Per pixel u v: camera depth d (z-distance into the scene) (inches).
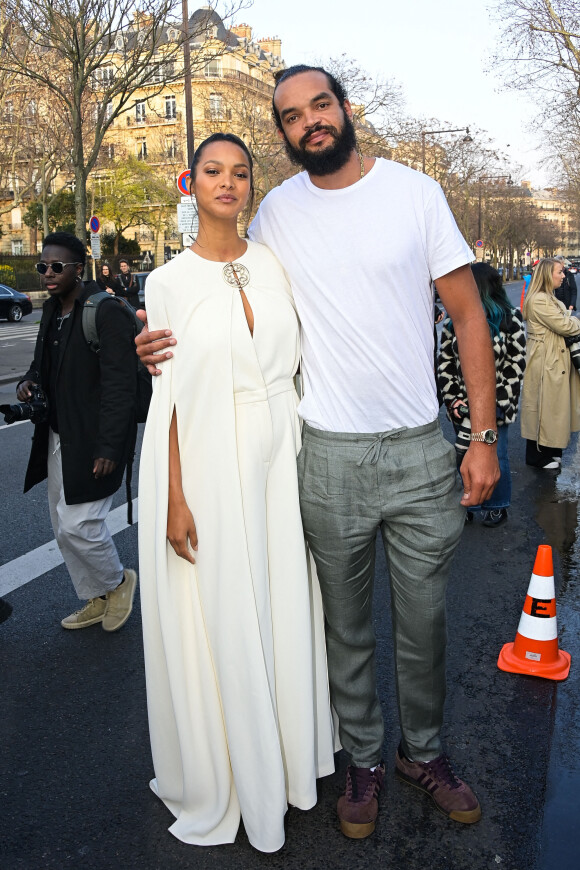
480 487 89.1
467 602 165.5
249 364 88.7
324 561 93.4
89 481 138.9
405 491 89.4
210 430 88.8
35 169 1646.2
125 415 136.2
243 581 88.4
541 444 270.7
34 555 192.4
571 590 171.6
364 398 88.8
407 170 87.4
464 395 201.0
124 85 597.6
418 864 90.4
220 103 1489.9
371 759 98.7
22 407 135.5
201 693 92.8
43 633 152.1
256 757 89.1
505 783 105.7
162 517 89.4
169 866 90.9
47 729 120.3
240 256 91.0
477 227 2544.3
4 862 92.1
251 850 93.1
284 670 93.4
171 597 91.3
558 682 132.9
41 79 610.9
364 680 98.0
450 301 89.3
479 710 124.5
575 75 880.9
